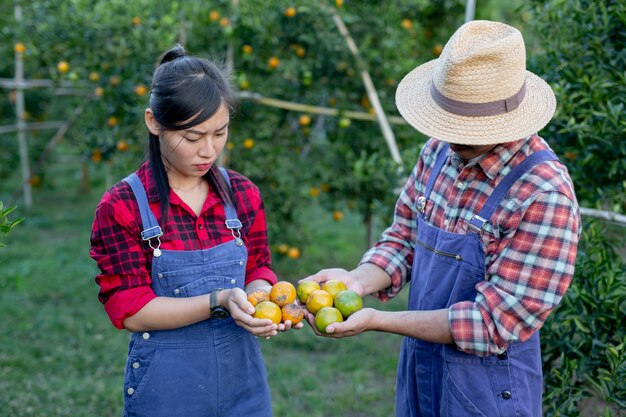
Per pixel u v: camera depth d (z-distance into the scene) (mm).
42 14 5371
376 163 4953
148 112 1863
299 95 5164
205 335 1947
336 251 6500
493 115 1752
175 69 1807
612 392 2318
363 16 4977
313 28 4797
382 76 5125
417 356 2053
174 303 1856
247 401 2066
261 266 2180
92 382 3855
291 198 5223
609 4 2689
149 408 1938
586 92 2746
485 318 1798
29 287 5316
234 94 1913
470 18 3574
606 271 2527
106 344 4379
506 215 1800
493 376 1888
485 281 1862
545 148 1865
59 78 5676
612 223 2723
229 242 1990
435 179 2057
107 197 1884
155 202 1917
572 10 2812
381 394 3820
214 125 1812
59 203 8102
